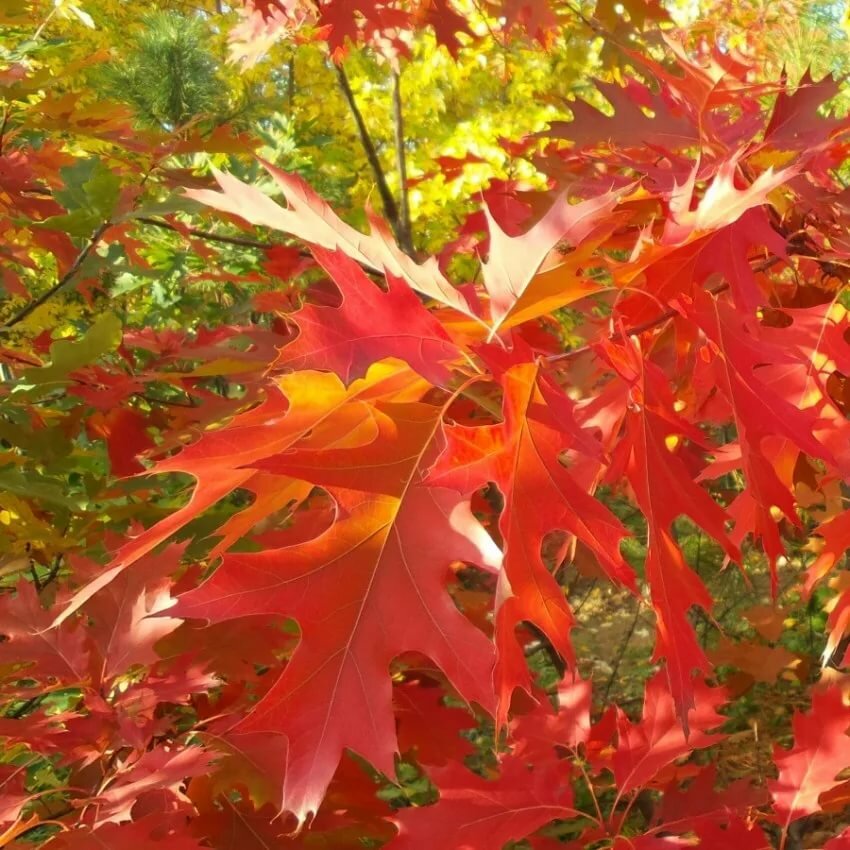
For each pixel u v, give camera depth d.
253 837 0.88
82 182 1.16
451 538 0.60
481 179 2.19
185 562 1.08
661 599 0.66
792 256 0.86
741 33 1.98
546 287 0.63
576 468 0.79
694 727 0.95
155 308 2.03
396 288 0.59
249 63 1.89
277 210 0.68
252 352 1.14
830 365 0.83
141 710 0.86
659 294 0.68
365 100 2.85
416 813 0.87
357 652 0.59
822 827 1.59
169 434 1.24
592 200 0.62
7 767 0.86
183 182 1.40
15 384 1.05
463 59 2.60
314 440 0.63
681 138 0.92
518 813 0.88
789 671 1.60
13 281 1.44
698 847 0.88
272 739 0.87
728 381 0.69
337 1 1.57
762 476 0.69
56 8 1.72
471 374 0.62
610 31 1.77
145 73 2.27
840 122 0.81
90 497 1.19
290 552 0.60
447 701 1.43
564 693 1.05
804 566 2.65
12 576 1.26
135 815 0.82
